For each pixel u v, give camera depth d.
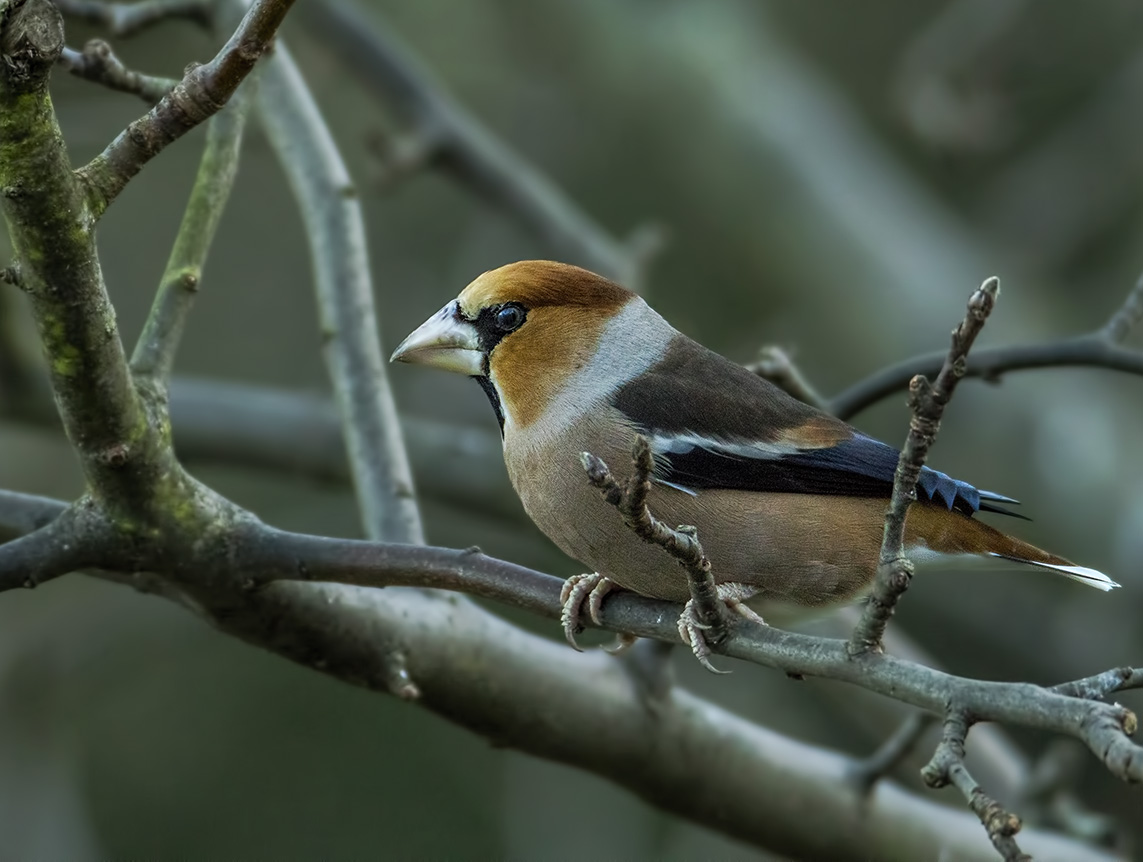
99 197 5.40
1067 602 13.80
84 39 11.20
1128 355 7.59
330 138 8.66
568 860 12.24
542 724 7.48
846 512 7.16
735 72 16.08
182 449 11.43
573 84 16.52
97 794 13.07
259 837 13.07
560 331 7.46
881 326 14.72
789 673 5.46
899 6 17.42
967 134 15.05
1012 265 15.41
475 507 11.77
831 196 15.38
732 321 16.17
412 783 13.27
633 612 6.34
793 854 8.16
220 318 14.67
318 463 11.45
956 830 8.37
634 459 4.84
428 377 14.81
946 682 4.96
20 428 12.36
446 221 15.47
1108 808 12.19
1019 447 14.11
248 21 5.26
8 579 6.14
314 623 6.78
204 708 13.47
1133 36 15.01
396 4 16.52
